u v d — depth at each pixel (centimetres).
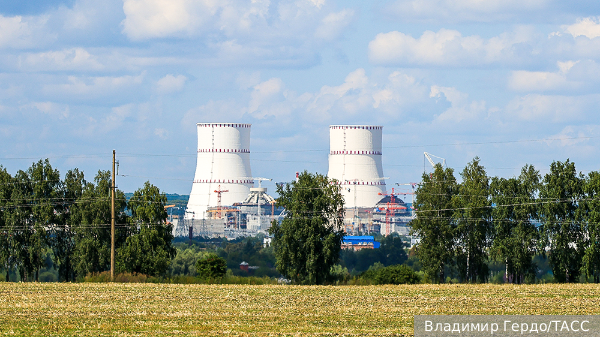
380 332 16462
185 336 15775
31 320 17888
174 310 19888
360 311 19788
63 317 18400
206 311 19725
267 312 19575
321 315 19000
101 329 16612
